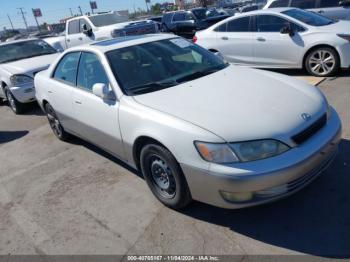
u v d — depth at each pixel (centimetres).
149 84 353
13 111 810
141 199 351
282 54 712
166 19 1959
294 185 268
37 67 750
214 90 328
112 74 356
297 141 266
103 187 388
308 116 282
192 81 358
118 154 379
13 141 605
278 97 305
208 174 262
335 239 260
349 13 962
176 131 277
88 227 321
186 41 439
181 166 279
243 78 358
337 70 672
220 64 414
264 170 250
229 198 264
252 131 260
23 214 361
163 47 406
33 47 877
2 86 788
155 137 294
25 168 479
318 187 322
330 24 688
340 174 335
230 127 263
